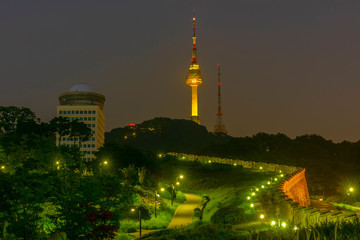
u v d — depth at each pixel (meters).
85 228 27.02
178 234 23.05
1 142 63.06
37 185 31.62
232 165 102.69
